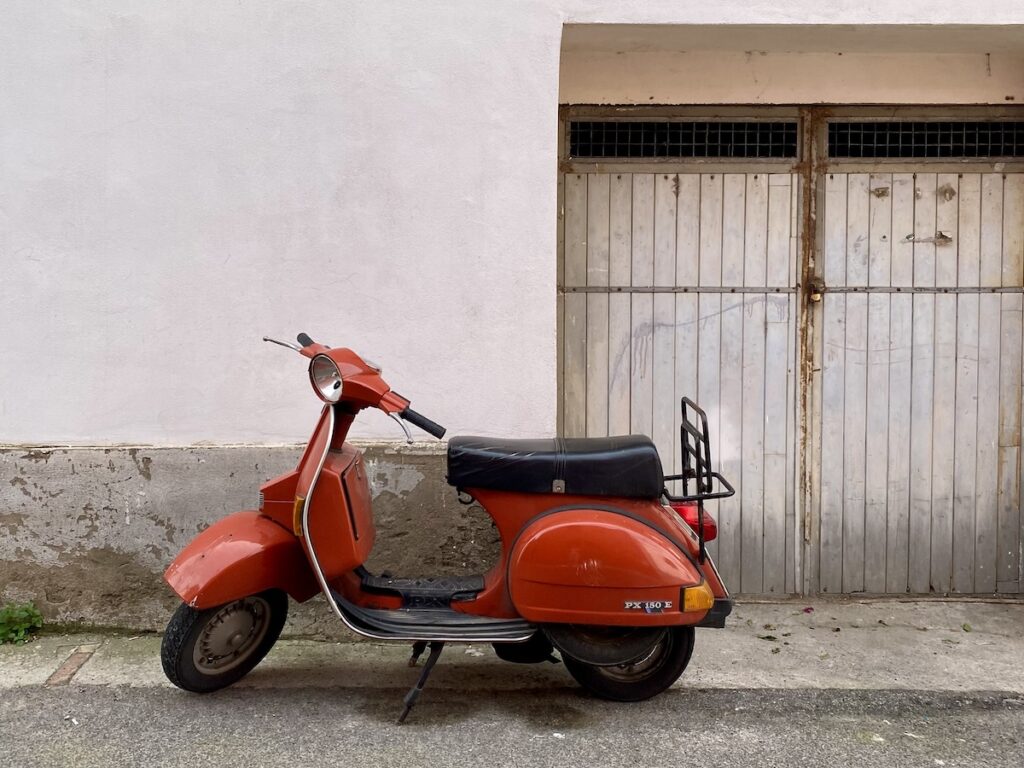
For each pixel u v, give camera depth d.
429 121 3.98
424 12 3.95
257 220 3.99
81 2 3.92
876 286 4.58
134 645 3.90
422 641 3.19
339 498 3.17
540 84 3.97
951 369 4.60
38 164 3.96
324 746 3.00
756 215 4.57
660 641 3.22
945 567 4.63
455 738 3.07
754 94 4.49
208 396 4.03
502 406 4.04
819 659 3.84
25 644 3.91
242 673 3.44
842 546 4.63
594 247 4.58
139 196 3.97
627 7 3.98
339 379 3.03
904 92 4.48
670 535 3.20
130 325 4.01
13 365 4.01
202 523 4.02
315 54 3.96
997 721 3.26
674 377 4.61
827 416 4.61
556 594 3.05
